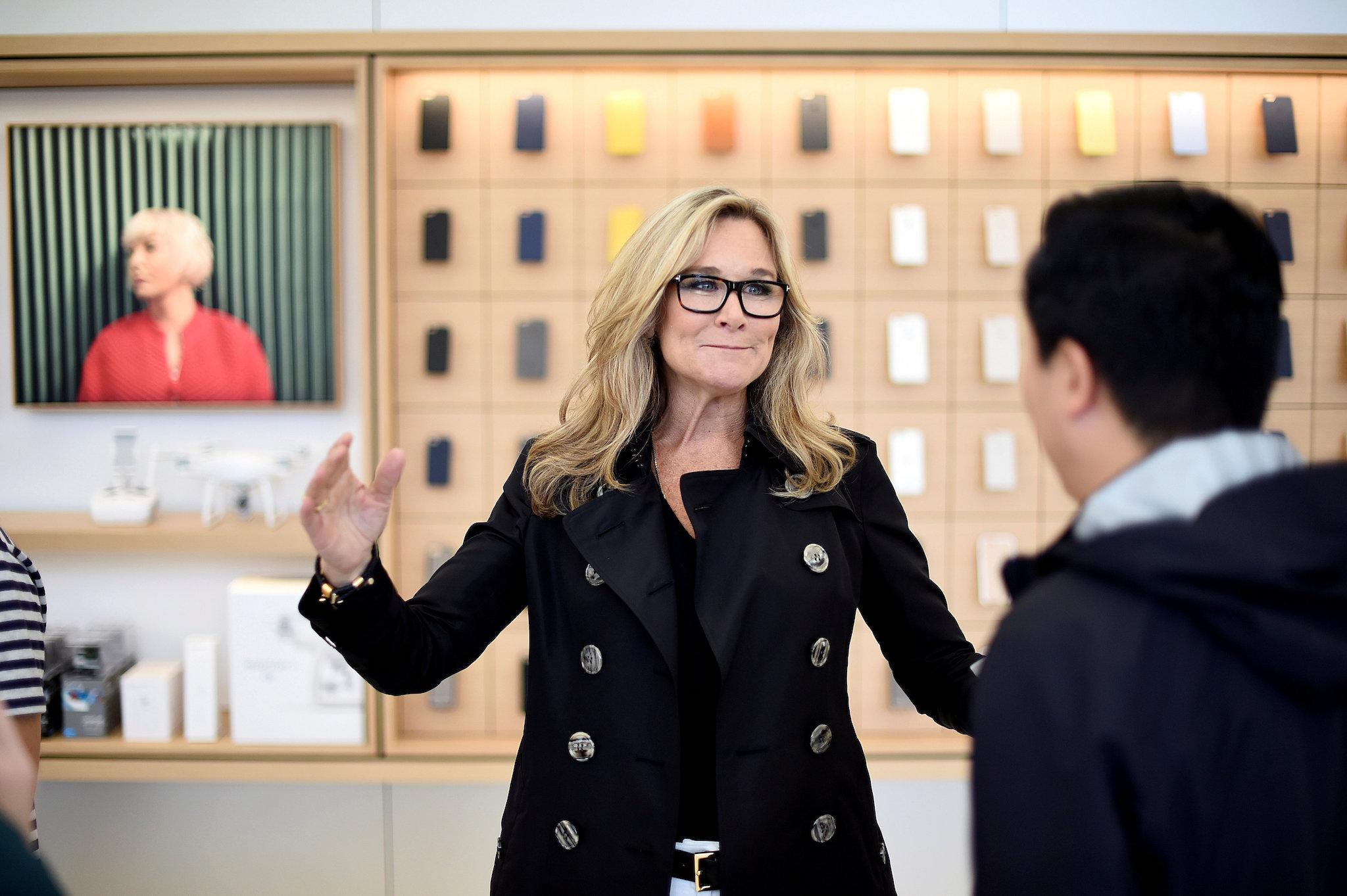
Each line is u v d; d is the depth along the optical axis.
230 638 2.57
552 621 1.26
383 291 2.53
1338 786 0.57
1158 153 2.61
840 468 1.30
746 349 1.23
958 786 2.74
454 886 2.74
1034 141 2.62
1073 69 2.53
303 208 2.74
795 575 1.23
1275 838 0.55
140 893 2.75
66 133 2.73
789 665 1.20
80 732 2.60
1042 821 0.57
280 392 2.78
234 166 2.74
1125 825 0.56
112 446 2.84
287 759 2.56
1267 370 0.64
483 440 2.66
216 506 2.72
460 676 2.68
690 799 1.20
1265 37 2.47
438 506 2.66
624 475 1.29
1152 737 0.56
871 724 2.70
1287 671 0.54
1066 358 0.67
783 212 2.63
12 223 2.74
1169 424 0.63
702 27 2.59
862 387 2.66
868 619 1.39
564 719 1.23
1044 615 0.62
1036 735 0.59
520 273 2.64
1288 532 0.57
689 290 1.24
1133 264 0.63
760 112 2.61
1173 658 0.57
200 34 2.47
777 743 1.19
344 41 2.46
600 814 1.20
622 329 1.27
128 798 2.74
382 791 2.74
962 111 2.61
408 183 2.62
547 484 1.29
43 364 2.77
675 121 2.61
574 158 2.62
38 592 1.42
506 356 2.65
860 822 1.26
